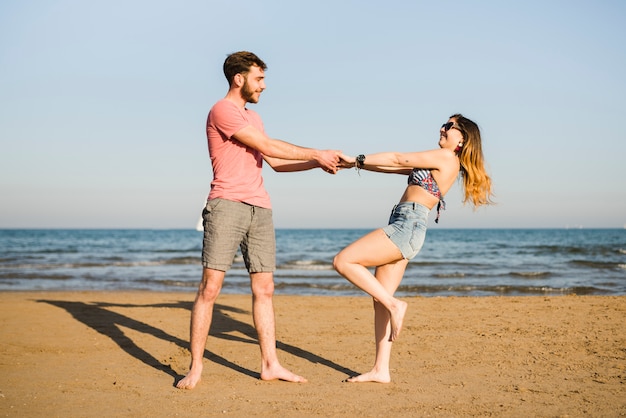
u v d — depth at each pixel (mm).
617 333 6387
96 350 5609
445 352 5504
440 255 32406
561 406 3691
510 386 4230
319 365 5070
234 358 5320
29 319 7383
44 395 3990
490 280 17047
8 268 21266
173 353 5520
